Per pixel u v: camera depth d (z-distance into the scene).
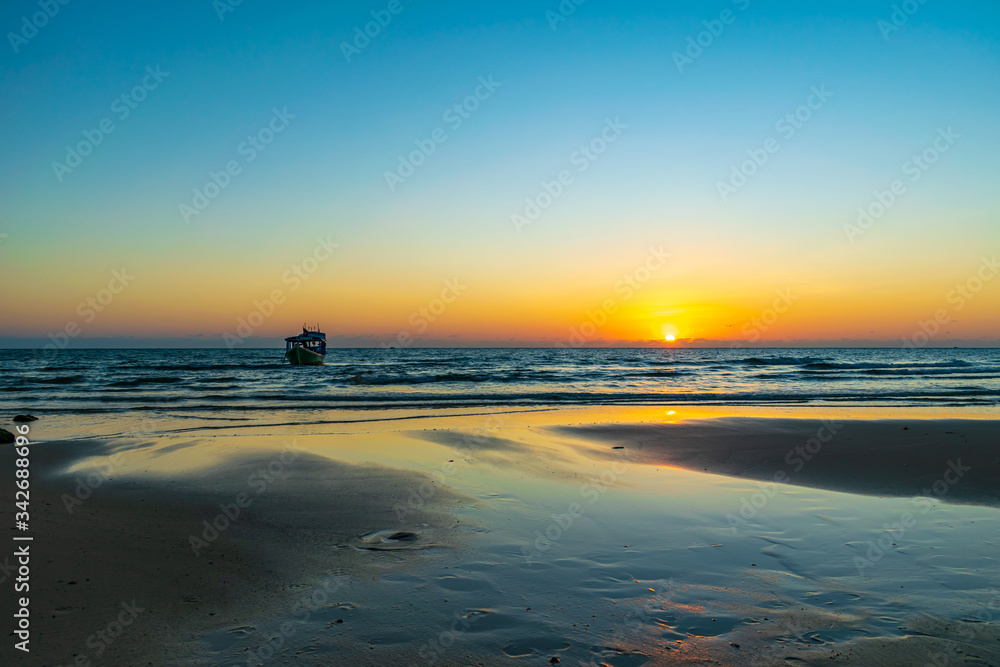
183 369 53.69
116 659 3.88
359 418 18.67
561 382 38.12
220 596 4.95
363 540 6.54
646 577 5.47
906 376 43.12
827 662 3.92
